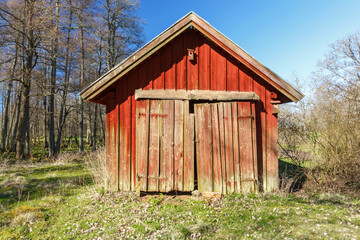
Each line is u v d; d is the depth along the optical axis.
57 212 4.47
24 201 5.12
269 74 5.23
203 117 5.29
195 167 5.67
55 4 14.75
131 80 5.55
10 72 13.48
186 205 4.62
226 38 5.27
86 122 29.50
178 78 5.53
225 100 5.42
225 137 5.25
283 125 7.43
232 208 4.41
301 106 10.84
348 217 3.95
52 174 8.45
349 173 5.93
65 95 17.27
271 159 5.45
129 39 20.03
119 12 18.81
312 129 7.34
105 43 19.52
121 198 5.02
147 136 5.21
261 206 4.48
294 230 3.51
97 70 20.47
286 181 5.82
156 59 5.56
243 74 5.58
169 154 5.17
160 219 4.01
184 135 5.23
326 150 6.47
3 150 18.70
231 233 3.46
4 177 8.03
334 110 7.12
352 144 6.19
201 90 5.50
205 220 3.88
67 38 15.43
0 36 12.39
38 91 17.23
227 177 5.16
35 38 13.33
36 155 16.61
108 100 5.61
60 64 16.77
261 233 3.43
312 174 6.23
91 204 4.73
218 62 5.60
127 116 5.52
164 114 5.28
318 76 19.59
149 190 5.08
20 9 12.31
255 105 5.51
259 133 5.48
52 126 15.88
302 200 4.91
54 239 3.44
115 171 5.48
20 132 13.85
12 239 3.42
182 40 5.62
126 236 3.44
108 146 5.55
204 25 5.30
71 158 12.76
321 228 3.56
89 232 3.64
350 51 18.50
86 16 16.02
